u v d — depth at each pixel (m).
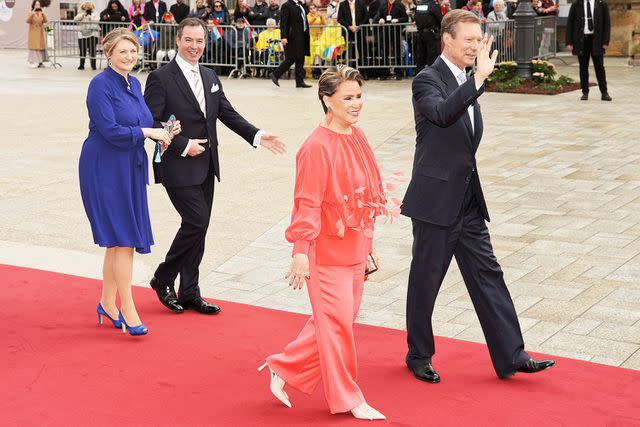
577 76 27.88
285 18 26.62
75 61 37.31
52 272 10.03
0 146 17.31
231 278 9.88
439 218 6.84
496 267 7.06
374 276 9.82
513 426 6.20
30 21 34.09
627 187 13.49
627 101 22.22
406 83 27.72
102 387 6.92
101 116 7.82
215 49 30.42
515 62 25.80
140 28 31.70
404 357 7.59
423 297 7.02
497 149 16.47
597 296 8.98
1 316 8.61
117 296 9.35
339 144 6.21
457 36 6.74
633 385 6.91
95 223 8.00
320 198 6.12
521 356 6.94
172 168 8.47
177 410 6.51
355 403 6.29
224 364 7.44
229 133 18.95
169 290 8.91
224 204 12.95
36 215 12.38
